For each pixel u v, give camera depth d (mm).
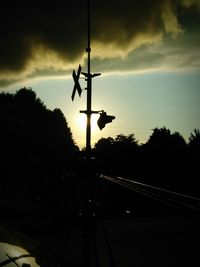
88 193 11562
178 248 13867
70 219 20172
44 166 40125
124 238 16016
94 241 15742
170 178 66625
